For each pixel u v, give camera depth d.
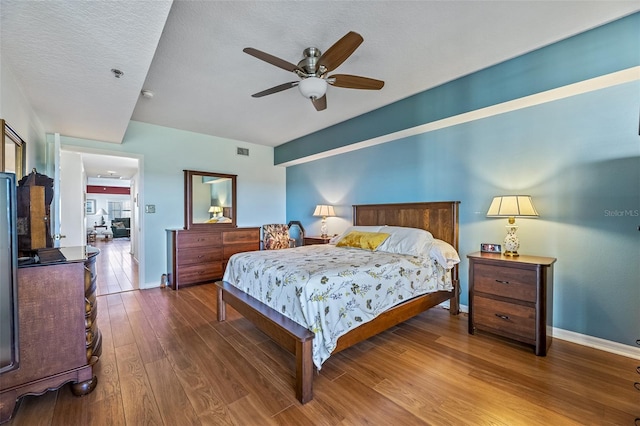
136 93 2.36
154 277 4.39
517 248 2.63
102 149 3.96
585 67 2.18
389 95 3.30
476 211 3.09
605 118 2.29
